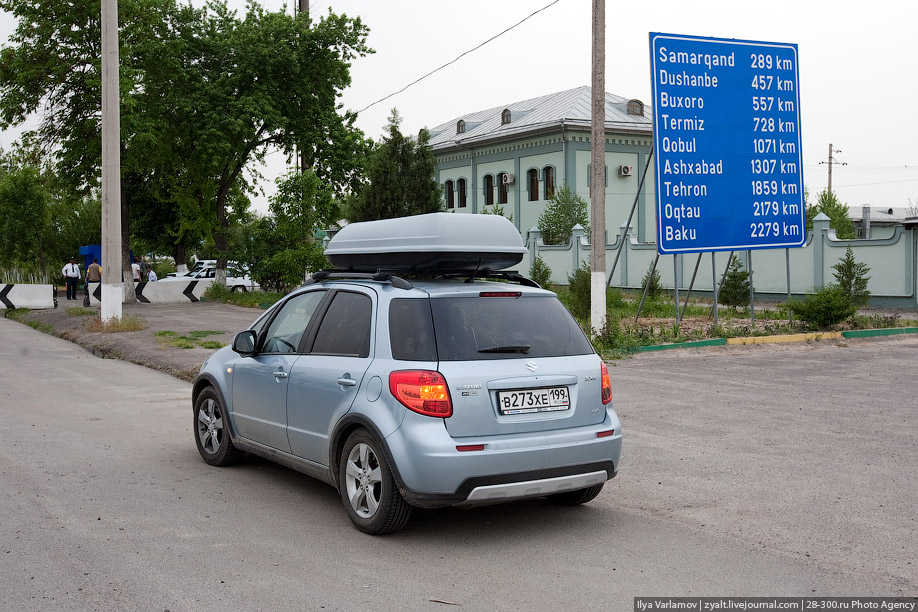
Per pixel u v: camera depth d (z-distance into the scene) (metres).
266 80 30.64
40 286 28.42
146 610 4.04
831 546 5.07
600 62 15.41
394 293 5.44
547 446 5.10
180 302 30.59
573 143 43.88
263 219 29.48
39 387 11.69
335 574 4.57
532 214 46.34
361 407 5.21
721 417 9.21
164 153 29.97
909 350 15.55
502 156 48.19
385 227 6.14
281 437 6.16
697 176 16.31
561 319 5.62
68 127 26.91
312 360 5.85
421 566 4.71
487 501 4.99
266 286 30.00
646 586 4.41
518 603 4.17
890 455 7.43
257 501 6.04
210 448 7.25
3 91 26.28
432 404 4.93
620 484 6.53
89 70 26.03
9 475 6.68
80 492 6.21
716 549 5.02
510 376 5.11
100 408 9.98
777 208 17.12
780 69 17.05
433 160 25.11
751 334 16.64
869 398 10.41
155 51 27.75
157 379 12.66
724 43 16.48
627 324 17.88
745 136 16.75
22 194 40.12
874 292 25.20
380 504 5.09
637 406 9.90
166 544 5.04
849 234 39.81
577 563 4.77
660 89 15.92
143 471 6.91
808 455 7.44
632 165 45.22
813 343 16.44
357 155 32.22
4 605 4.07
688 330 17.66
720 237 16.61
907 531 5.35
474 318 5.29
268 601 4.16
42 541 5.05
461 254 5.70
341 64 32.06
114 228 18.72
